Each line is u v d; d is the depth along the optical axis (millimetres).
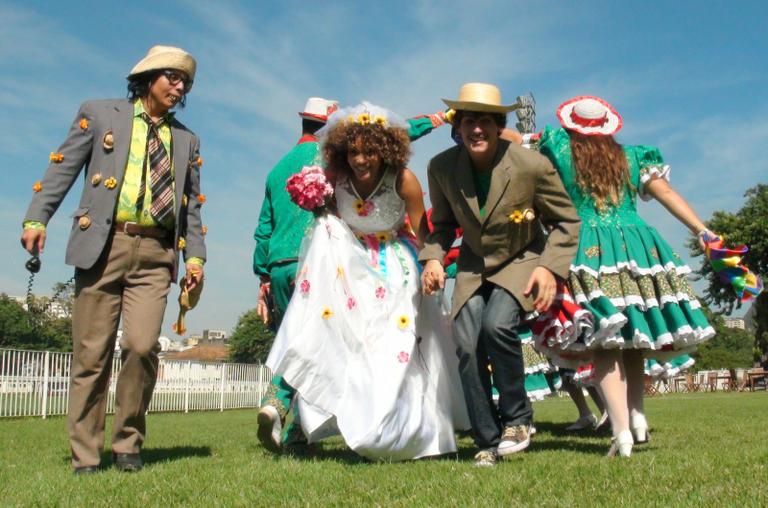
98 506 2803
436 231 4293
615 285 4098
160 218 4164
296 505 2719
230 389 20578
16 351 12945
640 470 3289
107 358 4094
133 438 4055
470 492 2857
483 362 3938
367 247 4516
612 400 4074
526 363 6543
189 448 5359
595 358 4191
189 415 15102
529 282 3840
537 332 4141
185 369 18406
